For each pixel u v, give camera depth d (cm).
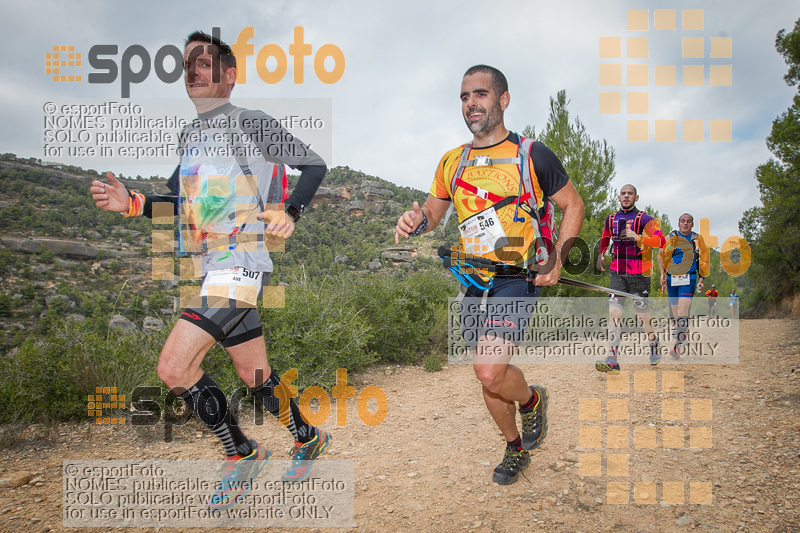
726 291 2170
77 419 386
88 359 404
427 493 262
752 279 1722
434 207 296
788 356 564
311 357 459
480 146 264
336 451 328
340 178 12325
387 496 259
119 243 8081
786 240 1516
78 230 8206
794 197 1500
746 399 407
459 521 230
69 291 5541
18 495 262
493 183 254
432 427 374
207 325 227
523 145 253
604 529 219
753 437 318
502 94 259
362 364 536
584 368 560
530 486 266
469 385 498
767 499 236
